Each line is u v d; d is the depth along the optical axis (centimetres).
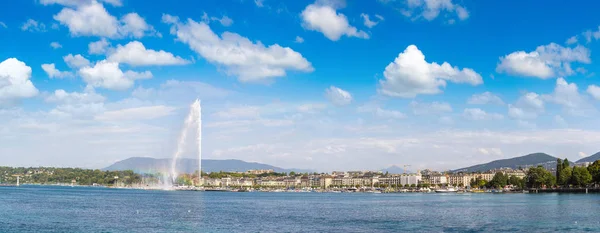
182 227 13688
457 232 12650
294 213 18975
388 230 13150
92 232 12431
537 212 18638
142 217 16438
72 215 16900
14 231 12494
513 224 14338
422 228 13538
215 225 14238
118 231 12688
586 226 13738
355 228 13638
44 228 13112
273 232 12812
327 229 13438
